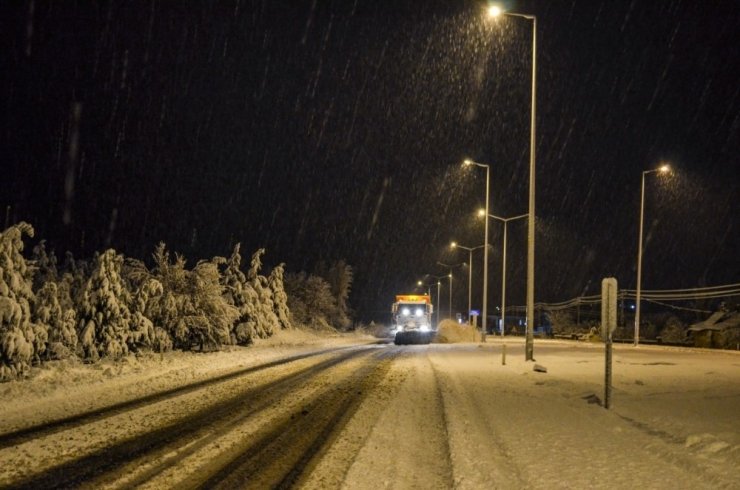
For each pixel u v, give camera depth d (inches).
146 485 314.8
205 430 453.1
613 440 422.0
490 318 5339.6
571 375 864.3
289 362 1091.3
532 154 1117.1
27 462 356.5
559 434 442.9
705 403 585.3
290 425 477.7
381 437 436.1
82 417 499.8
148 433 439.5
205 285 1311.5
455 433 446.6
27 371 768.9
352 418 510.3
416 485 322.7
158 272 1296.8
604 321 564.7
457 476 334.3
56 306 937.5
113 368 859.4
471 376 860.0
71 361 918.4
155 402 584.4
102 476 329.4
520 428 466.3
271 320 1840.6
